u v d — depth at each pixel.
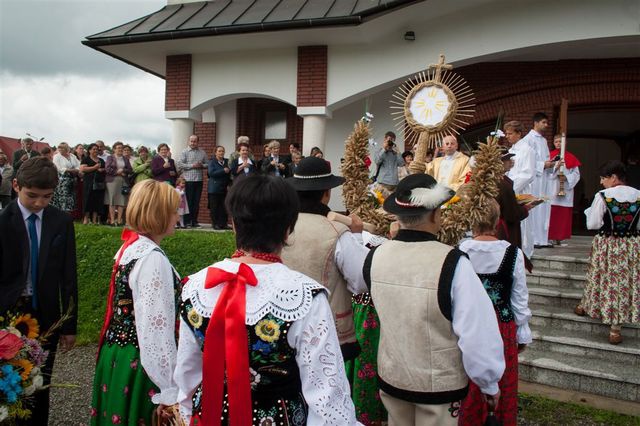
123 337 2.54
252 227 1.59
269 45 10.00
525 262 4.22
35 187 2.93
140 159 9.84
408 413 2.37
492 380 2.17
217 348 1.46
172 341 2.34
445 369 2.22
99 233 7.80
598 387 4.36
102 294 6.68
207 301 1.56
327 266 2.60
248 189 1.60
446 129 3.43
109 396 2.52
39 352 2.50
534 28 8.52
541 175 7.45
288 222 1.63
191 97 10.68
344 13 8.95
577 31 8.30
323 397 1.42
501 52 8.77
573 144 15.52
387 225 3.36
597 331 5.09
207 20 9.97
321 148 9.89
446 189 2.37
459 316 2.16
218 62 10.49
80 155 11.21
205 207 11.75
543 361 4.67
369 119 3.46
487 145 3.03
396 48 9.38
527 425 3.84
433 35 9.14
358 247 2.68
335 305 2.64
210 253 6.96
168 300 2.38
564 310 5.50
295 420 1.49
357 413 3.31
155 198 2.52
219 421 1.46
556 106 10.04
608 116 13.09
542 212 7.57
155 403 2.34
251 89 10.28
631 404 4.18
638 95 9.52
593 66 9.74
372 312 3.37
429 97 3.47
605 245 4.75
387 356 2.36
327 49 9.77
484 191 3.01
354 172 3.42
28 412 2.40
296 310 1.48
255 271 1.54
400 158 8.38
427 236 2.41
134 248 2.48
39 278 3.06
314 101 9.79
